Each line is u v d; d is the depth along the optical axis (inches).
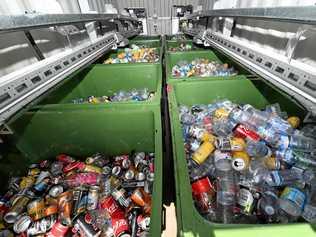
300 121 44.2
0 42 41.5
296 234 18.4
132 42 118.0
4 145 41.6
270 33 53.0
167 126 51.3
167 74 59.2
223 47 60.2
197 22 137.9
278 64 32.9
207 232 19.0
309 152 36.5
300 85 27.2
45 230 33.7
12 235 34.0
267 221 27.4
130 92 69.4
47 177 42.6
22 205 37.0
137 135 44.8
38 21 30.1
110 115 41.9
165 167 49.2
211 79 53.9
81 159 49.8
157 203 25.0
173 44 116.1
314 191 30.4
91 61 56.7
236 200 29.7
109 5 138.6
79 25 73.4
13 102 27.4
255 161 35.9
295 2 43.4
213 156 37.0
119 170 43.0
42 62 38.4
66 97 62.9
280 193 30.4
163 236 40.3
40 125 43.4
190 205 22.9
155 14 193.8
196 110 53.3
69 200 36.9
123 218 33.8
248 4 65.1
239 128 41.1
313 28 30.8
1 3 41.0
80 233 33.3
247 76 53.7
